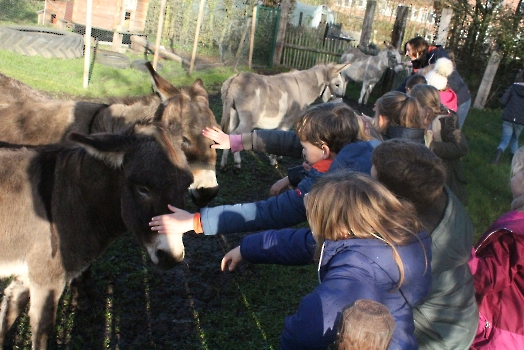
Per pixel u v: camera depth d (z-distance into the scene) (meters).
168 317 3.74
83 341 3.37
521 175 2.30
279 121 7.48
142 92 9.80
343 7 31.94
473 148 9.35
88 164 2.78
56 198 2.76
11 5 15.56
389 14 26.72
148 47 13.47
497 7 13.95
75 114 4.01
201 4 11.83
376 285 1.68
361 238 1.71
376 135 2.87
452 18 14.64
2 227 2.69
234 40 15.27
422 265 1.77
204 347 3.43
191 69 12.20
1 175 2.69
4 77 4.32
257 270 4.57
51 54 11.30
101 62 11.59
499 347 2.21
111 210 2.89
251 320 3.81
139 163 2.58
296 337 1.61
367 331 1.25
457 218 2.03
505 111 8.34
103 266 4.21
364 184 1.72
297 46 16.16
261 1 17.70
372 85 13.45
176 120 4.04
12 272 2.84
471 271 2.15
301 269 4.66
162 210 2.58
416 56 7.34
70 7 14.46
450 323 2.04
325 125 2.41
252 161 7.52
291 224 2.47
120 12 13.11
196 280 4.27
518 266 2.09
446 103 5.37
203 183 4.21
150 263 4.43
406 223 1.73
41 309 2.81
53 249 2.77
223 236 5.13
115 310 3.71
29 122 3.94
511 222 2.14
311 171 2.48
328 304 1.57
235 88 6.80
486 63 14.37
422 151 2.00
